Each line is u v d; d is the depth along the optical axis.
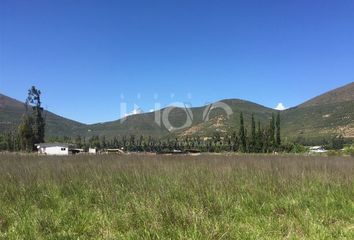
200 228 8.51
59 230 9.21
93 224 9.52
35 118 81.88
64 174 16.42
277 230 9.18
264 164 22.06
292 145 87.75
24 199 11.91
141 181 14.40
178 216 9.18
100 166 19.53
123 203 10.96
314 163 23.55
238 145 89.75
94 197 12.28
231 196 12.19
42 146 76.50
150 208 9.78
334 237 8.83
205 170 18.44
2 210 10.69
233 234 8.54
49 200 12.11
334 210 11.32
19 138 79.56
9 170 17.66
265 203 11.84
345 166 21.67
